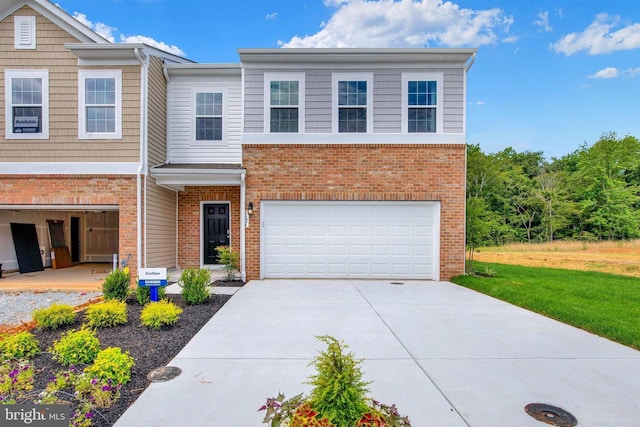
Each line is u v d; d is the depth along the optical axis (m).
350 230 9.80
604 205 23.73
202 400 3.04
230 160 11.09
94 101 9.41
